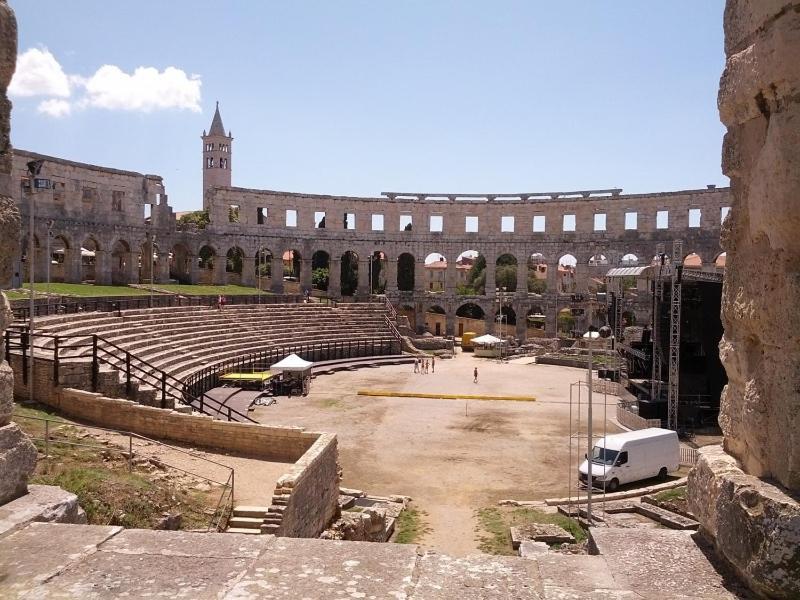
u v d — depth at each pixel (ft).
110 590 18.39
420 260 311.88
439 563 20.17
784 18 19.89
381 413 145.18
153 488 58.13
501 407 156.46
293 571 19.52
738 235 23.93
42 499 25.43
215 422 80.94
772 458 20.36
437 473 102.94
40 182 94.79
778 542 17.98
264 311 220.64
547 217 303.68
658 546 21.83
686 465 110.32
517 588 18.70
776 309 20.47
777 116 20.25
